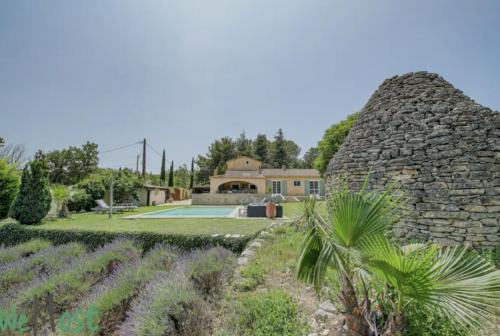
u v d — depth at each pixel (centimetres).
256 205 1327
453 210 551
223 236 709
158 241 736
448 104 666
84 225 966
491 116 582
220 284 409
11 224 918
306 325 271
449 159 576
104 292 396
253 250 577
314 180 2816
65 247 677
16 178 1157
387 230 217
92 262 533
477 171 542
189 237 720
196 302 314
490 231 511
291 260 494
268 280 415
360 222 211
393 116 736
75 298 433
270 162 4769
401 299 203
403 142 666
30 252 704
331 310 297
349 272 224
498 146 541
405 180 625
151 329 267
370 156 729
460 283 175
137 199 2195
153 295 321
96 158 3531
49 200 1074
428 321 217
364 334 225
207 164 4541
